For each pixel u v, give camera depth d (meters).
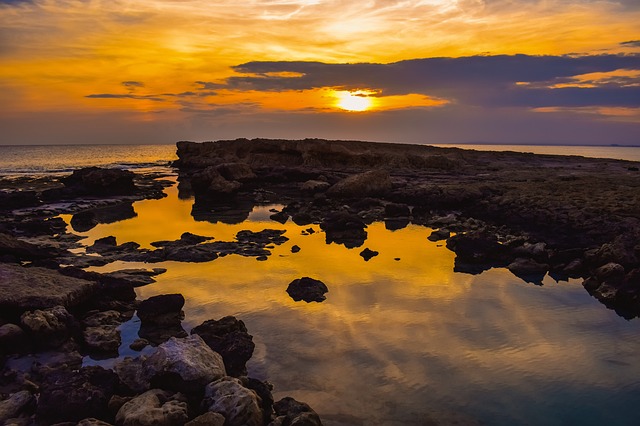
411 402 9.97
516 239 22.11
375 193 38.78
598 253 18.70
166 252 21.06
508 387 10.59
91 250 21.88
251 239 24.45
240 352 11.37
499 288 16.98
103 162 107.12
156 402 8.91
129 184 43.69
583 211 25.66
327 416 9.46
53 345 11.98
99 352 12.13
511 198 30.91
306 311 14.65
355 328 13.48
